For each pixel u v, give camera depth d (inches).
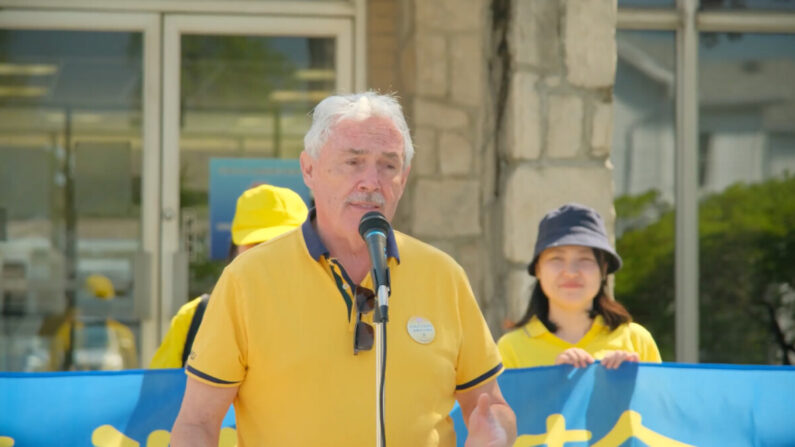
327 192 111.9
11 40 272.1
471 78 261.4
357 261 114.7
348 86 279.1
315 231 114.8
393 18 281.1
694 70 274.1
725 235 275.1
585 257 171.3
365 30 279.7
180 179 275.0
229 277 111.3
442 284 117.0
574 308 171.9
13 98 272.1
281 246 114.0
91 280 272.5
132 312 272.5
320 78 279.6
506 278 226.4
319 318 109.5
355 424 107.3
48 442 146.2
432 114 260.2
